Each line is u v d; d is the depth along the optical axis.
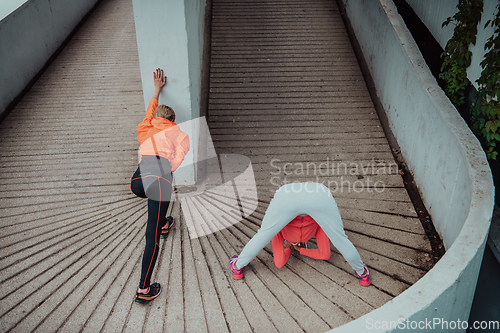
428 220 4.05
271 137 5.56
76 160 5.00
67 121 5.79
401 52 5.09
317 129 5.67
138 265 3.44
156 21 3.76
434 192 3.98
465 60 4.51
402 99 5.07
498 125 3.96
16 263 3.42
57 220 3.98
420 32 6.51
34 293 3.13
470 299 2.89
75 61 7.45
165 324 2.91
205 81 6.57
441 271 2.46
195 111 4.62
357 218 4.09
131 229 3.87
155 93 3.99
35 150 5.17
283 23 8.16
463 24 4.42
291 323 2.90
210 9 8.58
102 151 5.18
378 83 6.18
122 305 3.06
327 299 3.11
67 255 3.53
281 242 3.26
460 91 4.84
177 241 3.77
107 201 4.30
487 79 3.96
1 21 5.85
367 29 6.79
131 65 7.36
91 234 3.80
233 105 6.16
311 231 3.17
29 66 6.66
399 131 5.21
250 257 3.14
